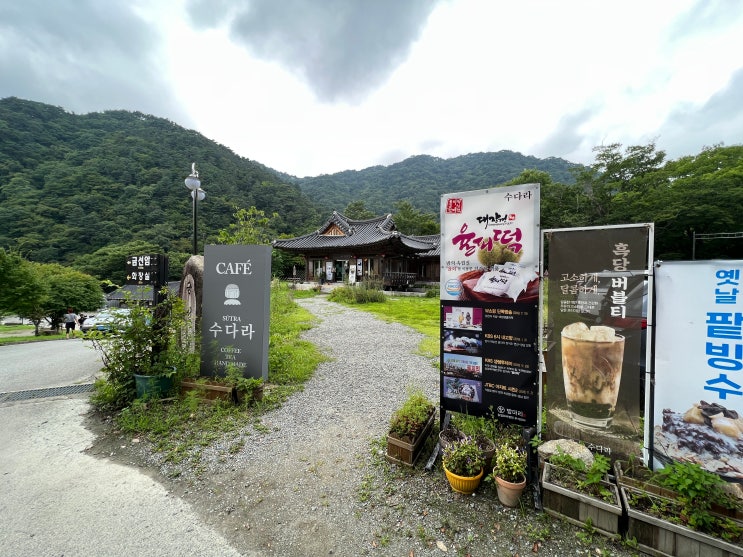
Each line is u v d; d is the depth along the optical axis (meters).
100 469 3.31
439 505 2.72
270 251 5.20
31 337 13.96
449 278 3.48
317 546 2.38
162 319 4.92
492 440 3.18
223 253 5.18
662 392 2.69
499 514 2.61
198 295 6.02
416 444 3.25
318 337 9.50
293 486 3.01
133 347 4.72
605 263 2.87
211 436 3.84
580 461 2.58
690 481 2.18
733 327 2.40
